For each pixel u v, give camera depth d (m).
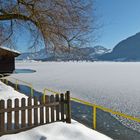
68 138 7.18
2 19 10.95
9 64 41.34
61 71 85.00
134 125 12.02
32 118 8.54
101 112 14.91
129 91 27.30
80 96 23.06
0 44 12.96
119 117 13.66
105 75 62.59
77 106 16.80
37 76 56.91
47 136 7.11
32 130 7.56
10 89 19.44
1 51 37.06
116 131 11.02
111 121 12.77
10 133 7.35
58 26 11.02
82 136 7.32
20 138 7.11
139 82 40.62
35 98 7.89
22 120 7.61
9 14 10.85
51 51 11.42
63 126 7.86
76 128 7.81
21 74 65.06
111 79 48.31
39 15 10.73
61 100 8.55
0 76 40.72
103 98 21.66
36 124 7.87
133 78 51.03
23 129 7.57
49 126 7.82
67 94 8.68
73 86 33.72
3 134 7.25
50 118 8.80
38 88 29.73
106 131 10.98
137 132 10.88
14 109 7.41
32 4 10.61
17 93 17.72
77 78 51.16
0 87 19.92
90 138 7.29
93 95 23.83
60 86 33.53
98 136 7.54
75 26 11.02
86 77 54.62
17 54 40.91
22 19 10.92
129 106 17.58
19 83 34.47
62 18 11.05
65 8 11.00
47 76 57.41
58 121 8.48
